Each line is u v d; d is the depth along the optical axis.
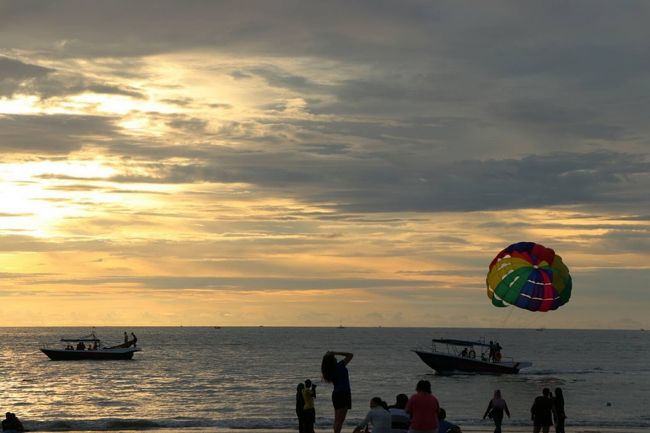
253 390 66.00
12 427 31.50
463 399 54.47
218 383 74.12
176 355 135.50
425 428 15.83
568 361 124.50
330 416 43.31
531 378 79.19
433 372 90.12
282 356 133.12
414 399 16.00
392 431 18.05
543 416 27.78
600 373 90.81
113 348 104.50
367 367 100.81
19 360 115.38
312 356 132.50
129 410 49.41
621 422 39.09
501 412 29.84
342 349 165.25
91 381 76.75
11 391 65.38
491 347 73.06
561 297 53.72
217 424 38.22
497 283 54.69
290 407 50.88
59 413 47.78
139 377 82.19
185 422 38.38
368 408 49.38
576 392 62.78
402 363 110.62
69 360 102.12
